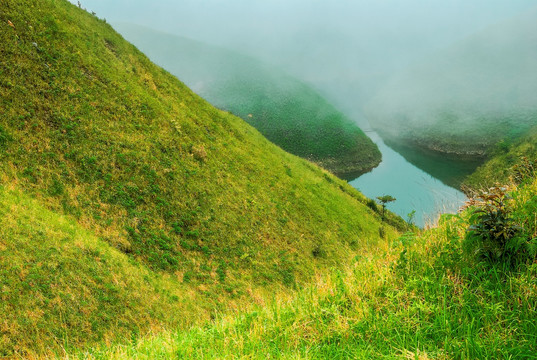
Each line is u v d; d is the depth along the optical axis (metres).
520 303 3.69
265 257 31.08
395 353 3.53
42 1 34.91
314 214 43.28
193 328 6.27
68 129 27.28
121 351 5.75
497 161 111.94
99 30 42.81
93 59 35.47
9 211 18.66
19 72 27.30
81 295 17.38
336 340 4.15
